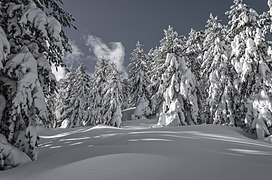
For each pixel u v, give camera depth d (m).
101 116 41.31
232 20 24.88
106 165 6.25
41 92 9.53
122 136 14.45
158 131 18.11
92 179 5.48
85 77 47.84
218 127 21.91
